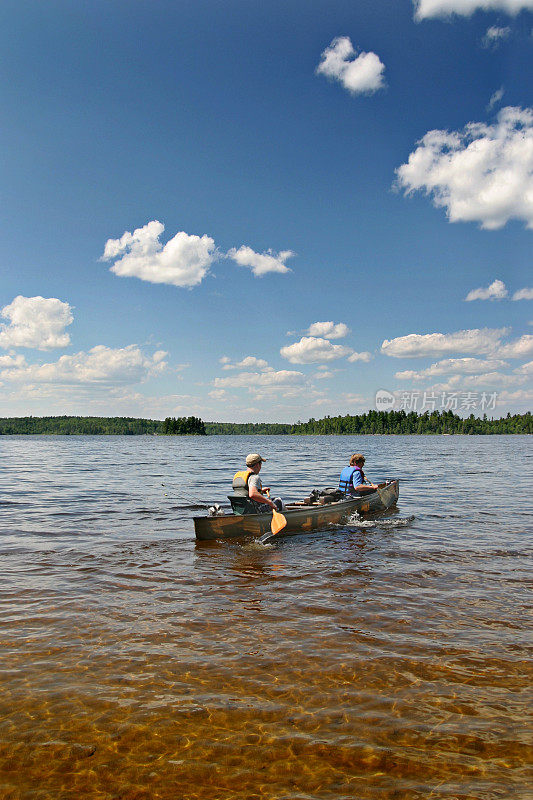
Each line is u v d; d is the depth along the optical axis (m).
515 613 5.14
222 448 61.03
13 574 6.54
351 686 3.70
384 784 2.72
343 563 7.13
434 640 4.49
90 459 35.06
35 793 2.65
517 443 81.06
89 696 3.56
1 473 22.31
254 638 4.55
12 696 3.55
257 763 2.90
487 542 8.33
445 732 3.16
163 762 2.90
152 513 11.24
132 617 5.06
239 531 8.67
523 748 3.01
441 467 25.95
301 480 18.92
